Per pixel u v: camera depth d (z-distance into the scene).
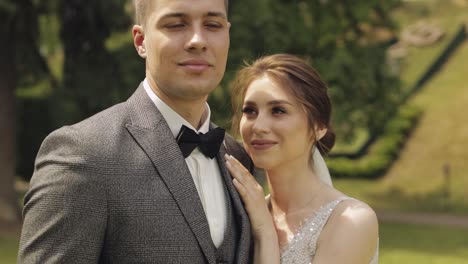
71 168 2.15
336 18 12.28
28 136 17.69
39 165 2.23
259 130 2.81
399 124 20.11
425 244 11.11
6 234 10.31
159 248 2.20
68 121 12.18
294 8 11.96
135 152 2.29
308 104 2.83
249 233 2.55
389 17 13.31
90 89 11.04
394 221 14.04
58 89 12.39
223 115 10.10
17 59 11.73
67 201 2.12
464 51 22.77
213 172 2.55
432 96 21.22
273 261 2.67
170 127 2.43
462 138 19.09
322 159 3.03
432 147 19.23
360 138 21.69
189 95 2.35
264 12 10.91
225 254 2.41
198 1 2.30
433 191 17.38
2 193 10.85
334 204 2.83
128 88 11.02
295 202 2.94
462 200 16.48
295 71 2.84
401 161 19.36
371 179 19.39
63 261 2.10
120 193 2.19
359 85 12.04
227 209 2.52
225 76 10.22
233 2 10.91
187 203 2.29
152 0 2.33
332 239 2.75
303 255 2.78
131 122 2.37
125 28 11.31
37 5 10.91
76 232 2.11
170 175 2.30
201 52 2.31
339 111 11.81
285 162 2.90
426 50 22.94
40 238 2.12
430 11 24.66
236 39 10.67
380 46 13.43
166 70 2.32
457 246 10.88
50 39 12.78
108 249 2.19
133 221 2.19
